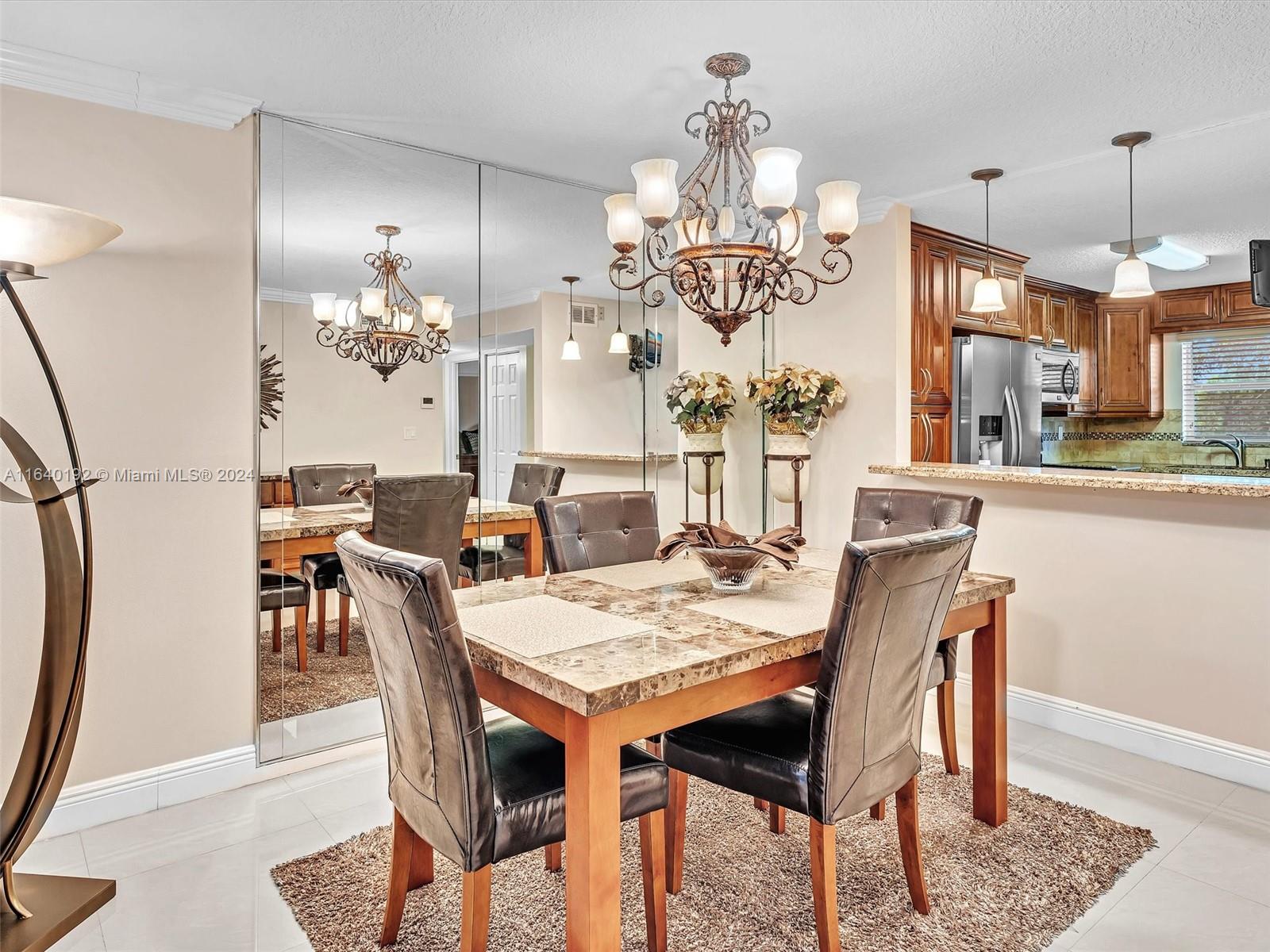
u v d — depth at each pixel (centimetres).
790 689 180
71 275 229
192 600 254
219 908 196
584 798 145
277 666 273
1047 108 257
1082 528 298
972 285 414
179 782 252
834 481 385
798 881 206
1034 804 247
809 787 167
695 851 222
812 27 207
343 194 283
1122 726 288
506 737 185
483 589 223
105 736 239
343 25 205
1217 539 264
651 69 231
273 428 270
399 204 297
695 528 219
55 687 188
